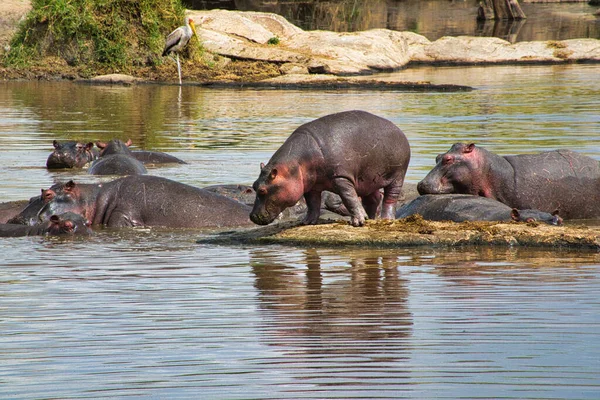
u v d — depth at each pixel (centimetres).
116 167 3055
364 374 1082
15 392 1044
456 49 7938
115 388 1051
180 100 5531
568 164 2420
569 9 11894
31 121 4566
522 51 7912
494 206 2194
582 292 1485
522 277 1617
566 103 5003
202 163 3266
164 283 1622
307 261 1820
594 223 2338
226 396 1020
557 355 1138
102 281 1642
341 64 7031
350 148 2009
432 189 2339
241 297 1502
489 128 4056
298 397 1013
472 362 1119
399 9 11844
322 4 11944
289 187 1950
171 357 1162
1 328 1313
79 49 7019
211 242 2073
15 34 7069
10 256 1903
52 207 2272
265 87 6338
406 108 4897
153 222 2303
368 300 1462
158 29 7175
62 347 1212
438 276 1644
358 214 2033
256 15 7812
